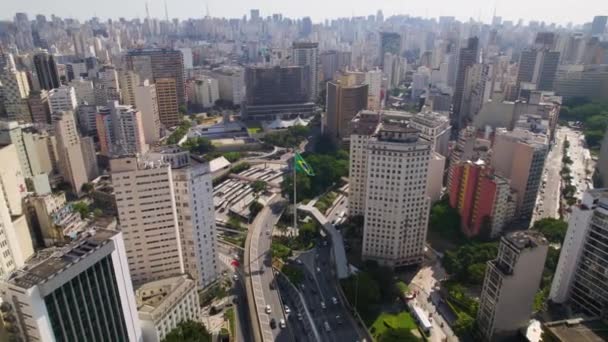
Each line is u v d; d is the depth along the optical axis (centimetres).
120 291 17688
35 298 13900
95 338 16500
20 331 14600
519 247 19862
